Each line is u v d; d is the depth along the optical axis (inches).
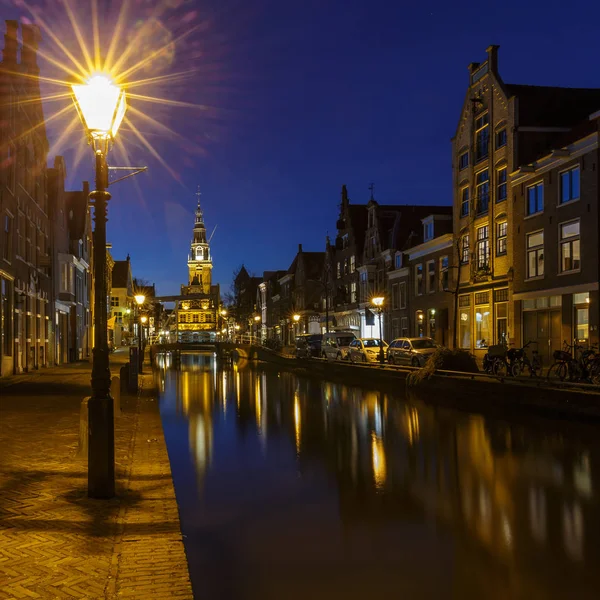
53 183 1530.5
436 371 861.2
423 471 370.0
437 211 2041.1
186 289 6510.8
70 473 321.7
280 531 260.5
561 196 1015.0
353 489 329.1
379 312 1391.5
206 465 397.4
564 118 1206.9
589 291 933.2
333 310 2437.3
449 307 1454.2
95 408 276.8
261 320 3907.5
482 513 282.2
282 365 1802.4
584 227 949.2
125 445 417.7
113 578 184.2
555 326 1030.4
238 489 333.1
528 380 703.1
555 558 224.5
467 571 213.5
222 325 5713.6
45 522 239.1
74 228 1877.5
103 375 279.6
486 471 367.9
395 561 223.8
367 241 2089.1
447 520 272.1
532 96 1219.9
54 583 180.1
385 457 415.2
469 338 1366.9
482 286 1301.7
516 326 1136.2
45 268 1417.3
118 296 3550.7
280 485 340.8
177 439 502.3
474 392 759.1
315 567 219.5
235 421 609.6
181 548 210.5
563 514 279.0
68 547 211.0
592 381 657.0
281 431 539.5
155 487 300.5
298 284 3014.3
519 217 1136.8
